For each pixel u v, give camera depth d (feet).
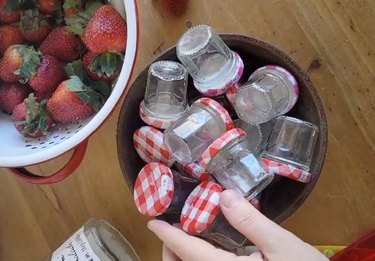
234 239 1.31
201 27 1.30
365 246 1.43
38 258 1.59
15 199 1.59
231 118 1.36
